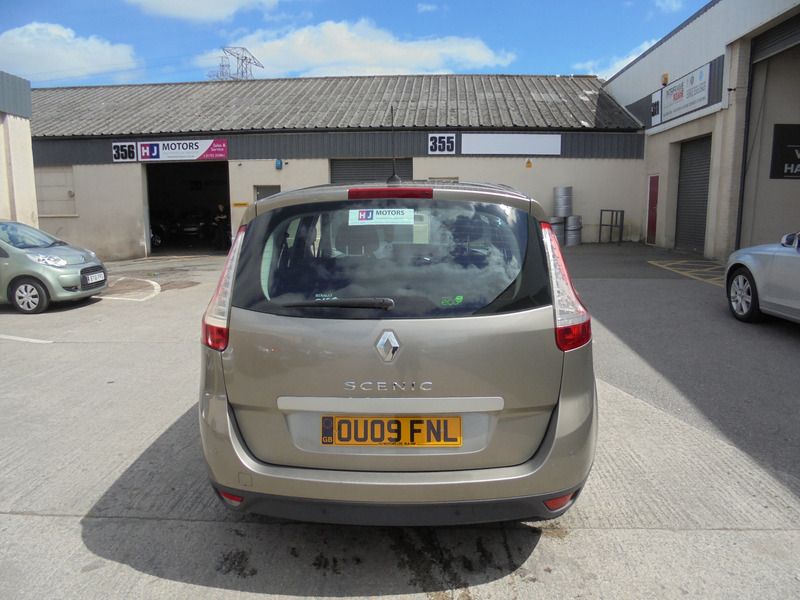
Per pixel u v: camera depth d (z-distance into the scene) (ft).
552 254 8.93
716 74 47.06
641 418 15.07
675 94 54.95
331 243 8.86
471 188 9.28
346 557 9.50
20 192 44.45
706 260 47.60
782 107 44.68
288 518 8.46
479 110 69.00
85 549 9.66
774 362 19.61
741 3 42.86
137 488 11.72
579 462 8.52
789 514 10.52
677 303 29.71
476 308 8.33
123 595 8.53
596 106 70.33
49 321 28.71
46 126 70.49
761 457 12.79
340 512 8.25
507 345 8.22
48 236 34.94
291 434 8.40
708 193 51.34
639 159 64.44
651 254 53.26
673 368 19.20
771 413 15.26
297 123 66.74
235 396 8.53
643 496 11.20
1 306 33.17
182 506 11.02
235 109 73.31
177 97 79.71
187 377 19.13
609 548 9.61
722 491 11.36
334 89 79.30
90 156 67.87
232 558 9.46
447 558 9.46
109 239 68.69
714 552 9.44
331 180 66.69
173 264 57.52
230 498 8.66
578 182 64.69
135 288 39.42
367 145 65.05
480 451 8.25
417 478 8.13
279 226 9.06
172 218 87.92
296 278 8.69
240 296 8.74
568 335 8.54
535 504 8.34
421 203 9.01
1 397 17.28
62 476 12.24
